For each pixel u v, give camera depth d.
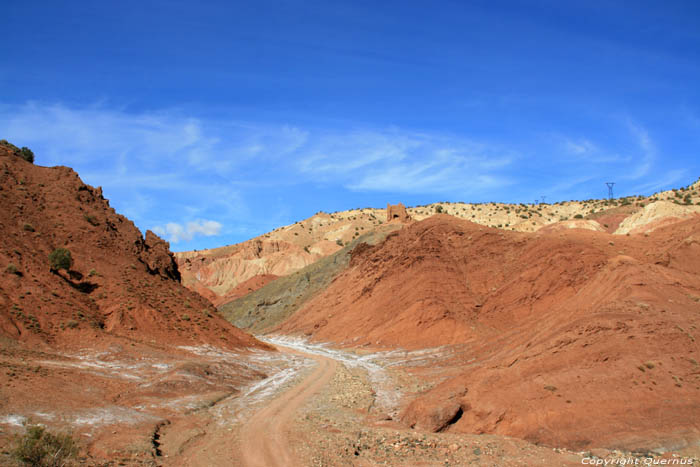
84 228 53.69
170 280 58.97
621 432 21.31
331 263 105.88
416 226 77.50
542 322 41.56
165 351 41.62
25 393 25.20
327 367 45.47
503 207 188.75
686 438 20.36
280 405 30.75
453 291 60.09
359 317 68.69
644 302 32.31
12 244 44.12
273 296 110.50
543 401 23.83
